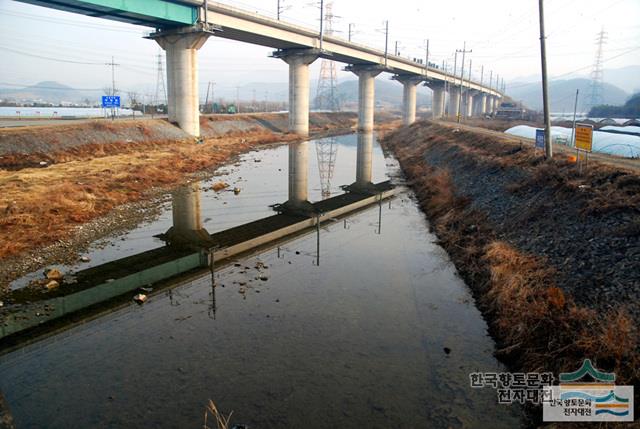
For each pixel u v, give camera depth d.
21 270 18.12
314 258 20.64
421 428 9.59
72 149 42.72
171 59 61.03
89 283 17.20
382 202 33.31
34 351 12.49
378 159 59.88
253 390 10.77
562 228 17.17
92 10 48.78
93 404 10.23
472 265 18.38
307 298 16.11
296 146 72.00
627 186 17.62
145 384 10.98
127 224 25.23
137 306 15.37
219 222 26.55
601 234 15.20
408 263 19.91
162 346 12.77
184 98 61.25
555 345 11.19
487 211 23.61
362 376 11.38
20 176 31.59
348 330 13.74
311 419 9.78
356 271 18.92
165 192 33.75
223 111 113.94
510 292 14.37
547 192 20.91
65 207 25.19
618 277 12.58
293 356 12.27
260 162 52.03
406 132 87.75
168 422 9.62
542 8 25.73
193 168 43.44
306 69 85.81
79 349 12.62
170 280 17.72
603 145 32.72
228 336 13.33
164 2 53.31
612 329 10.45
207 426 9.50
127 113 98.25
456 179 33.59
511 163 28.36
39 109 117.38
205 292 16.64
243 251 21.45
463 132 52.44
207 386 10.91
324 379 11.23
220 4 59.09
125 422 9.62
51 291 16.41
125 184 32.84
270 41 74.75
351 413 9.99
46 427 9.47
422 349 12.67
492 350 12.61
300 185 39.25
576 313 11.72
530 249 17.14
